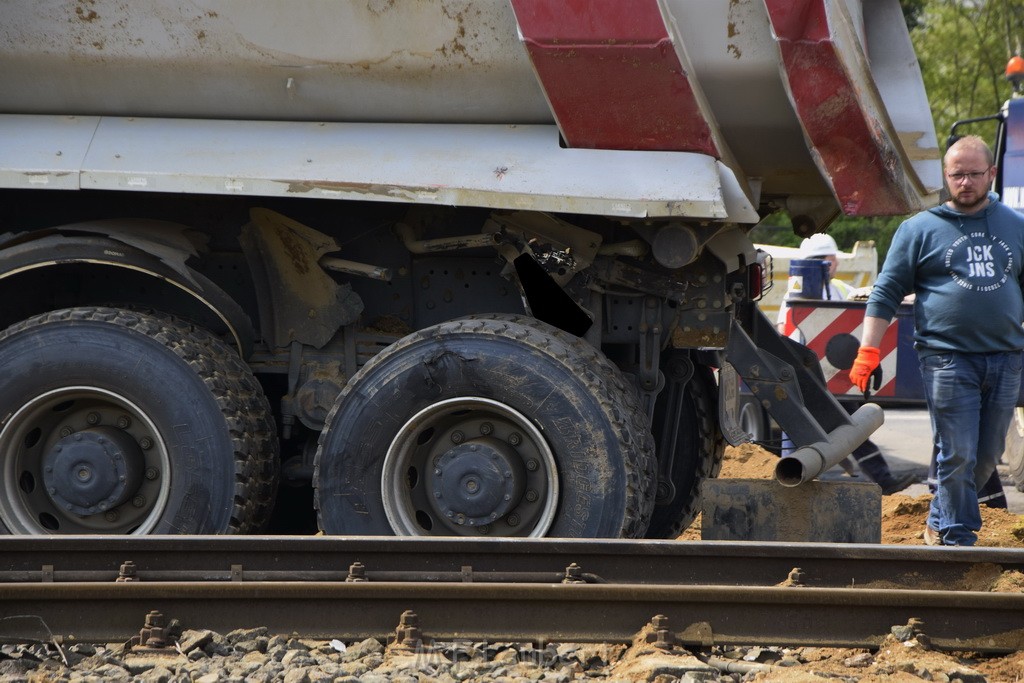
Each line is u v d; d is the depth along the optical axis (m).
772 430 22.34
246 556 10.95
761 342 14.87
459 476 12.35
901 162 12.07
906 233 13.66
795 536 12.58
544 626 10.06
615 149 11.96
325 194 12.12
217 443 12.59
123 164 12.41
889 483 21.14
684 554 10.92
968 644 10.00
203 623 10.06
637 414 12.48
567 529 12.10
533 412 12.20
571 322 13.26
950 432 13.38
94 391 12.73
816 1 11.19
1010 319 13.21
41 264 12.58
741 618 10.05
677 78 11.55
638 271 12.88
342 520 12.55
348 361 13.58
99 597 9.94
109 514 12.95
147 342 12.67
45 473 12.77
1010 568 10.85
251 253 13.46
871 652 10.02
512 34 12.09
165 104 12.88
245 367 13.29
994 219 13.25
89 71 12.75
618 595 10.00
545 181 11.87
